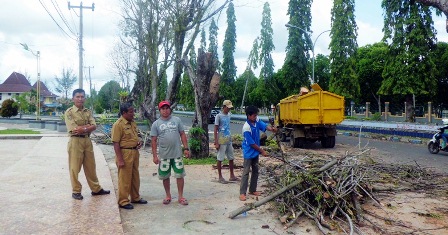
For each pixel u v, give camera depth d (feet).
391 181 26.45
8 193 20.68
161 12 49.37
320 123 50.14
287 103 54.60
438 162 38.63
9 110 122.11
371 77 129.80
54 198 19.74
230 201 21.75
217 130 27.09
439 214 19.66
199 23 41.63
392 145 55.52
